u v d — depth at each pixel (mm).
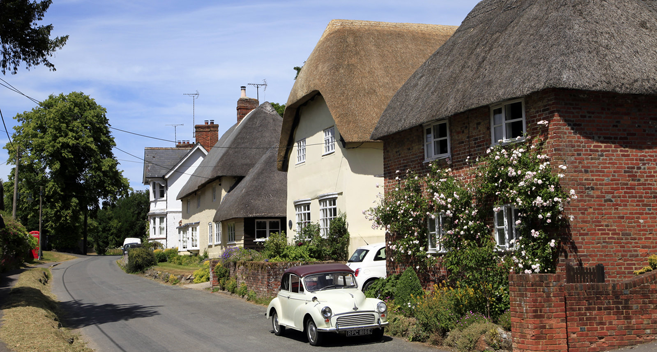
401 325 11766
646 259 11078
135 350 11000
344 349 10523
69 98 48906
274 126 36500
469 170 13203
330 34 22859
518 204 11062
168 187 52312
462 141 13633
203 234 39656
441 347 10461
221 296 20250
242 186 30156
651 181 11367
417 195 14828
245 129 35875
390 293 14141
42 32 14359
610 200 11078
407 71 21641
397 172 15633
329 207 21656
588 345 9109
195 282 25391
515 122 12148
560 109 11047
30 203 47750
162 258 40281
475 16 16766
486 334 9859
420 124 14711
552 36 11578
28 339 10234
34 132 47312
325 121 22312
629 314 9312
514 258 11180
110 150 51688
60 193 47688
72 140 46938
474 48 14508
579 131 11094
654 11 13117
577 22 11586
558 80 10672
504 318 10289
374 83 20875
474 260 11719
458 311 11328
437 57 16547
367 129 19906
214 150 41906
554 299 9070
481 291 11359
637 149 11375
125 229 81250
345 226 20234
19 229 30969
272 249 21078
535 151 11234
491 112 12664
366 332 10945
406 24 23797
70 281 27141
